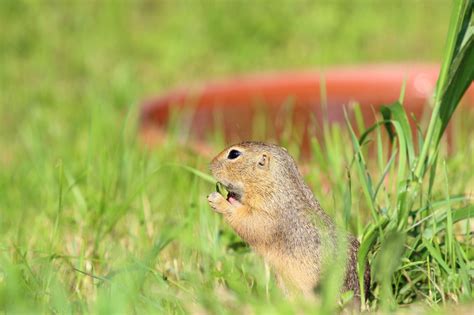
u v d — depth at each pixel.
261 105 15.36
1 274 7.84
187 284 7.83
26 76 20.19
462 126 12.80
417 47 21.58
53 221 9.54
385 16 23.28
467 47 7.81
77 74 20.34
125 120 11.34
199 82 17.64
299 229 7.67
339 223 8.80
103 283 7.60
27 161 12.85
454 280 7.21
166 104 15.21
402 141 7.86
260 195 7.85
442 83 7.93
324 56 20.89
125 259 8.16
